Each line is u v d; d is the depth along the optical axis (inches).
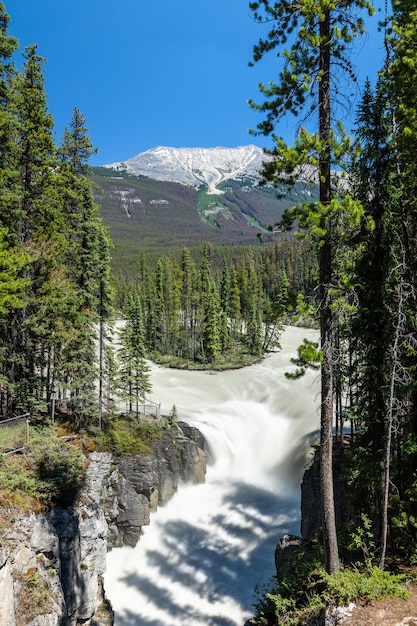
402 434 586.6
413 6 490.9
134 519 1099.9
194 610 923.4
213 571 1032.2
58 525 750.5
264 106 473.1
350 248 534.0
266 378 2277.3
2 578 565.0
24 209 946.7
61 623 669.9
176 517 1230.3
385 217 565.9
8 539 627.5
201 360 2763.3
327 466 506.0
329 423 503.5
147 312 3132.4
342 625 422.9
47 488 766.5
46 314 963.3
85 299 1093.8
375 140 553.0
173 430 1362.0
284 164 442.9
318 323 532.7
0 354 903.7
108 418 1208.8
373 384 585.0
